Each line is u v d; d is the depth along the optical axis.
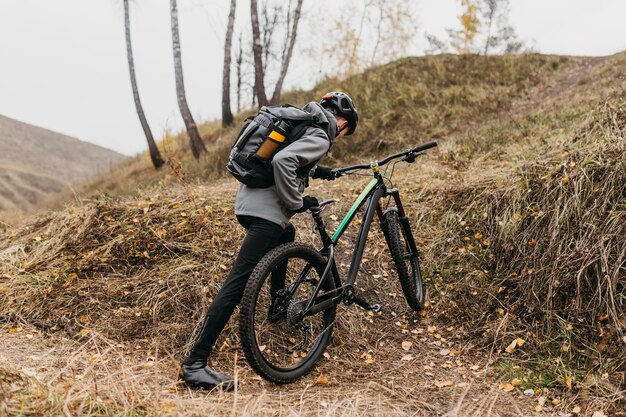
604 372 3.02
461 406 2.85
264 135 2.91
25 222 5.69
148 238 4.22
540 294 3.62
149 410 2.36
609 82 9.08
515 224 4.08
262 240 2.95
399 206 4.02
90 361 2.95
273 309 3.14
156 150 16.11
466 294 3.94
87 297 3.70
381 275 4.29
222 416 2.45
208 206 4.60
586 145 4.60
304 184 3.11
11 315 3.56
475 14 13.73
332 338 3.54
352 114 3.32
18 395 2.21
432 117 10.33
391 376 3.20
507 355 3.35
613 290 3.31
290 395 2.88
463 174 5.39
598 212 3.68
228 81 17.14
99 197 4.82
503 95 10.82
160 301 3.62
